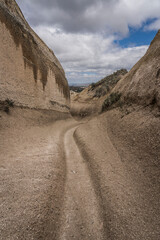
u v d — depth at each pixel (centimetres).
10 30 1175
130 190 464
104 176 572
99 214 416
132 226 350
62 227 368
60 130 1496
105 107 1712
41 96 1702
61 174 602
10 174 496
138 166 542
